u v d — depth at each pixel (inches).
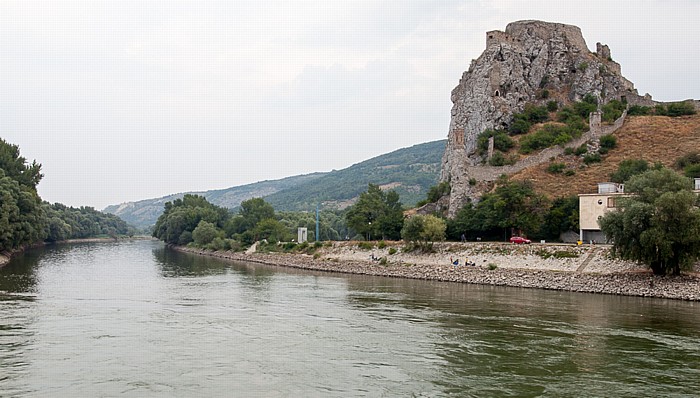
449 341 1866.4
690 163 4766.2
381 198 5930.1
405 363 1612.9
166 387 1392.7
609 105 6195.9
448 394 1360.7
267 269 4751.5
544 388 1401.3
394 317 2283.5
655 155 5147.6
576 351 1734.7
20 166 6254.9
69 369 1521.9
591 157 5211.6
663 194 2888.8
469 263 3907.5
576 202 4338.1
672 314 2352.4
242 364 1592.0
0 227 4717.0
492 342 1849.2
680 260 2925.7
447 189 5999.0
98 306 2477.9
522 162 5280.5
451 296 2923.2
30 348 1723.7
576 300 2778.1
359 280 3784.5
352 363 1610.5
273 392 1369.3
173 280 3656.5
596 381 1448.1
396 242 4808.1
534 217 4365.2
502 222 4416.8
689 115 5935.0
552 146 5428.2
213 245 7283.5
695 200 2913.4
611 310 2453.2
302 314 2347.4
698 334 1963.6
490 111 6033.5
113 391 1358.3
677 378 1470.2
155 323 2124.8
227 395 1344.7
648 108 6151.6
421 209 5816.9
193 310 2421.3
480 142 5816.9
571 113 6092.5
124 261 5472.4
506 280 3474.4
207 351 1724.9
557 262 3545.8
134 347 1756.9
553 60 6609.3
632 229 2950.3
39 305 2471.7
